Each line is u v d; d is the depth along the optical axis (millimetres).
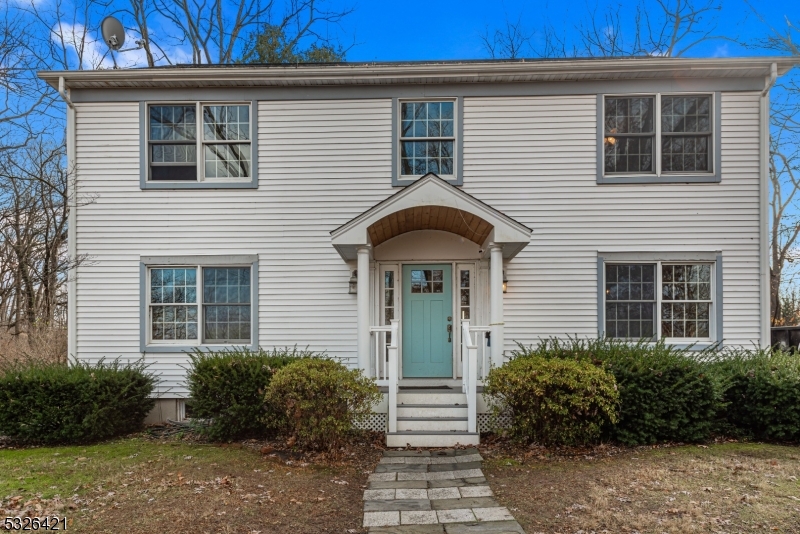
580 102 8766
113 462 6258
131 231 8883
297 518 4492
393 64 8953
